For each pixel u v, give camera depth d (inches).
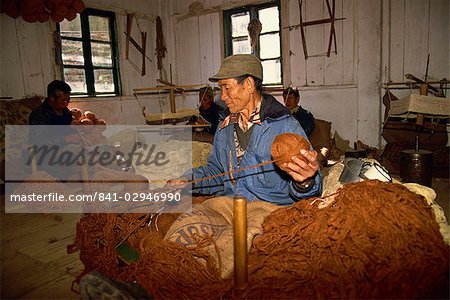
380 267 54.9
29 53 219.6
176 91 303.3
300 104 243.6
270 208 75.3
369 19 209.8
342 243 58.5
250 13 256.5
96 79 258.4
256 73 78.4
